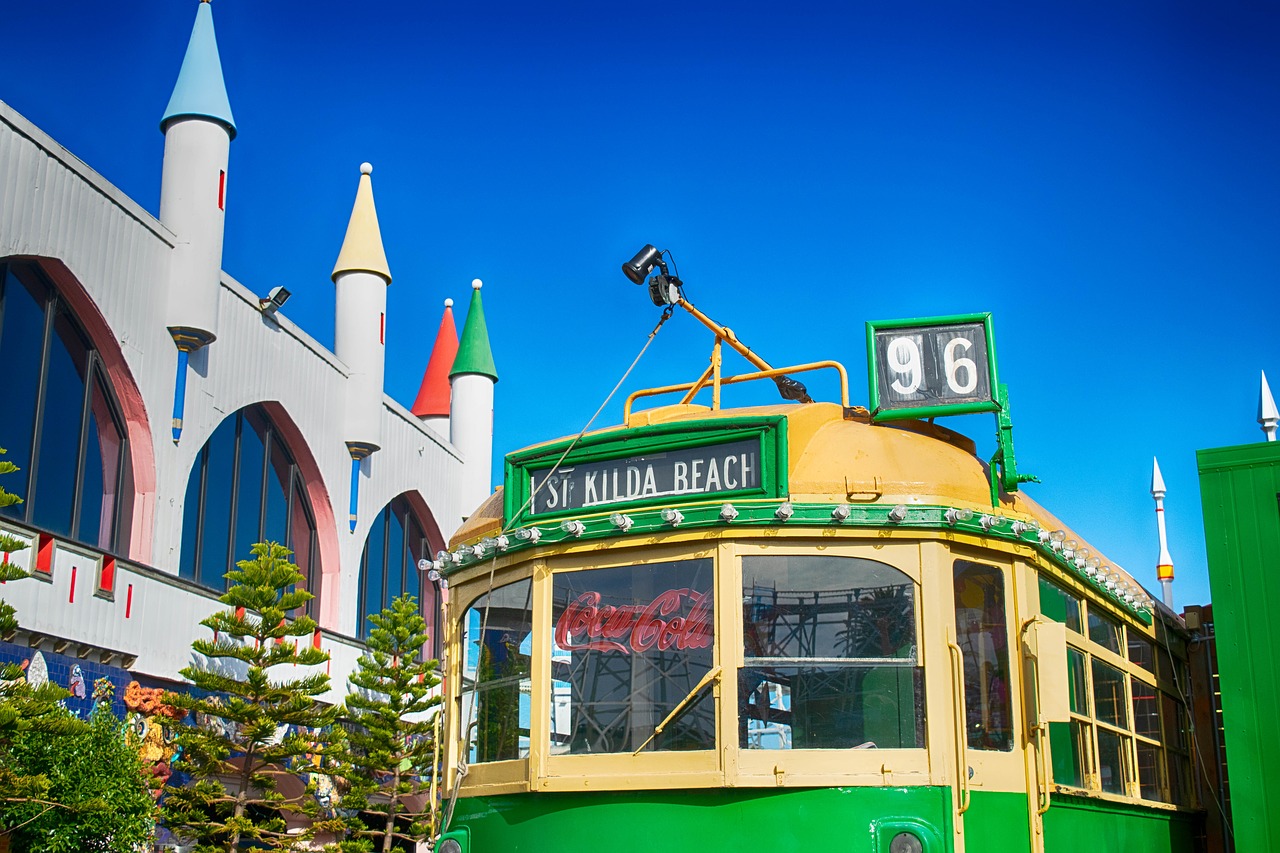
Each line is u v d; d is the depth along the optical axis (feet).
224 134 81.25
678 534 24.70
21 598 63.05
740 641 23.79
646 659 24.61
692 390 30.60
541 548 26.22
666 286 29.55
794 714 23.49
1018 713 24.79
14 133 64.64
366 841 80.84
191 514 82.99
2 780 51.62
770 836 23.02
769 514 24.14
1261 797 31.60
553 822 24.86
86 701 67.82
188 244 78.69
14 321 67.41
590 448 26.43
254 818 87.51
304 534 97.81
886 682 23.62
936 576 24.03
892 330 27.02
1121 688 33.17
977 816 23.50
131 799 58.59
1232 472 33.58
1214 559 33.27
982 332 26.68
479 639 27.63
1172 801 36.86
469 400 126.21
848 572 24.11
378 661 88.48
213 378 82.48
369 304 103.60
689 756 23.66
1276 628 32.27
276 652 72.49
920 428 27.09
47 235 66.85
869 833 22.84
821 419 26.35
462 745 27.45
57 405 70.69
